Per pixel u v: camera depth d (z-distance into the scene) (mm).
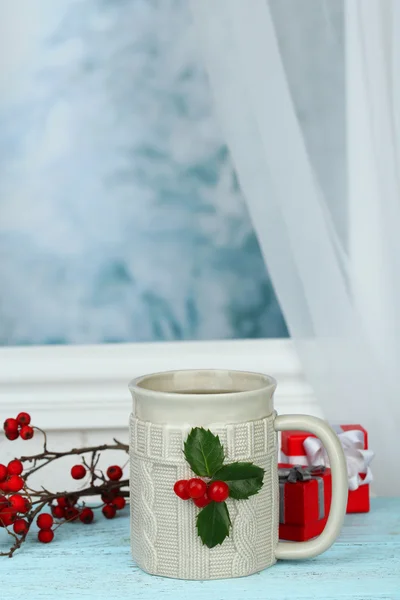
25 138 1589
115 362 1096
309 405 1078
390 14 988
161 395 682
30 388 1080
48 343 1635
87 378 1079
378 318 1021
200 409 680
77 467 891
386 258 1017
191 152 1595
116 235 1613
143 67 1572
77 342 1634
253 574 713
